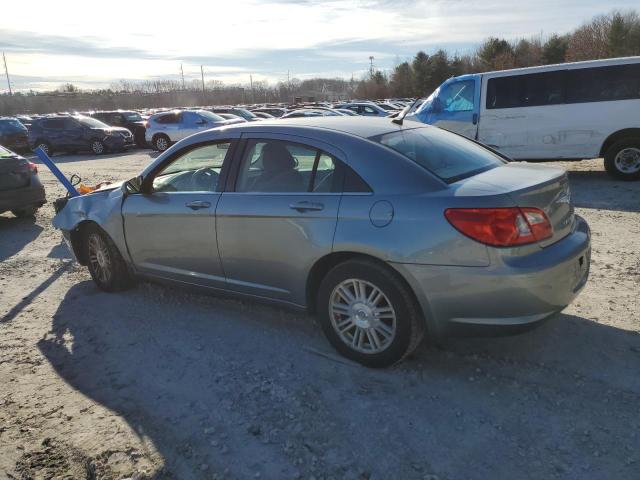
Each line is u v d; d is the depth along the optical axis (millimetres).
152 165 4535
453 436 2811
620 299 4340
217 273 4121
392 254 3143
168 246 4375
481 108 10141
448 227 3006
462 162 3645
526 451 2670
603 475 2484
